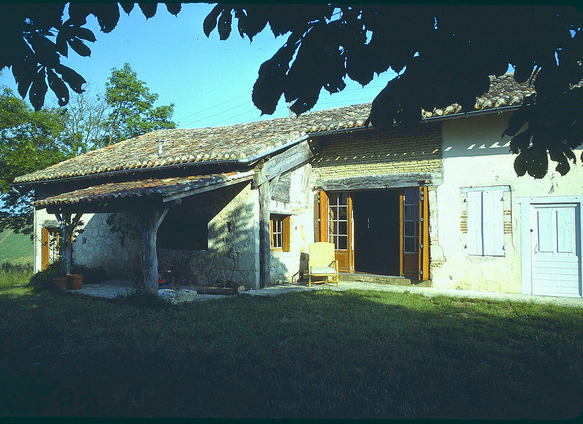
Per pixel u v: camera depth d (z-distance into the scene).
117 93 23.92
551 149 2.62
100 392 3.64
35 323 6.45
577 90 2.57
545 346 4.98
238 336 5.47
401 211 10.38
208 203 10.25
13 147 16.75
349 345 4.98
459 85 2.60
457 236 9.36
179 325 6.14
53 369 4.26
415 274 10.16
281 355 4.62
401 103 2.68
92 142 24.36
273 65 2.63
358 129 10.02
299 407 3.35
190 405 3.42
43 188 14.36
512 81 9.57
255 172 9.45
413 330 5.63
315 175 11.54
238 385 3.78
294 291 9.16
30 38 2.67
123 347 5.01
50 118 18.53
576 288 8.23
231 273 9.74
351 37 2.57
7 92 17.03
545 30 2.46
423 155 9.84
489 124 9.05
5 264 17.09
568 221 8.34
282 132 10.59
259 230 9.60
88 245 13.23
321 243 10.46
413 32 2.56
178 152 11.02
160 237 11.41
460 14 2.49
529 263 8.64
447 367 4.22
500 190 8.92
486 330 5.73
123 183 10.12
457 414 3.21
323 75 2.68
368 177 10.54
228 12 2.57
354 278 10.92
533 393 3.62
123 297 8.23
